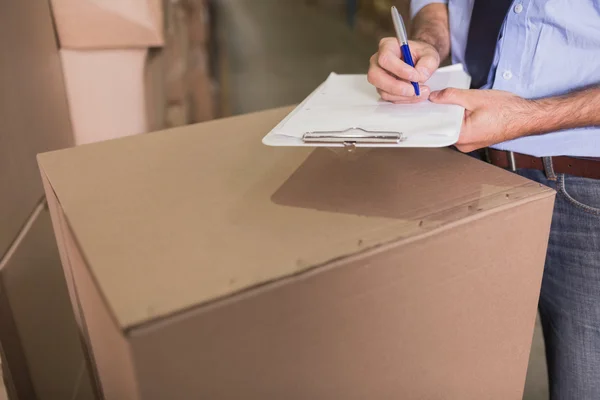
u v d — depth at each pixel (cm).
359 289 60
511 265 72
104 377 82
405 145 64
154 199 72
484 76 92
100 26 118
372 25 442
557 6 81
